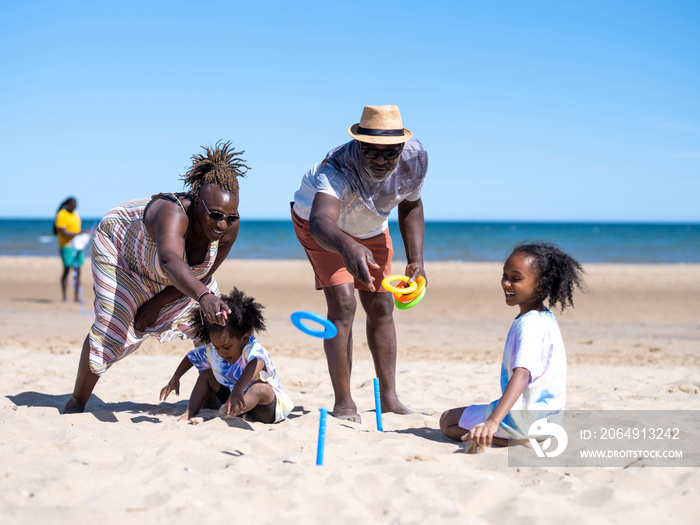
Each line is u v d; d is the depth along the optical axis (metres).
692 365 8.28
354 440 4.09
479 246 52.62
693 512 2.91
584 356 9.00
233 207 4.37
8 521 2.65
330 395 5.98
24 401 5.31
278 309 14.39
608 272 25.09
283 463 3.43
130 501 2.89
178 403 5.46
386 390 5.25
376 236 5.07
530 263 3.90
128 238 4.58
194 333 4.70
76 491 2.98
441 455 3.67
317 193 4.59
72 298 15.86
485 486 3.09
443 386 6.45
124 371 7.18
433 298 17.14
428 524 2.69
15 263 25.33
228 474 3.25
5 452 3.60
